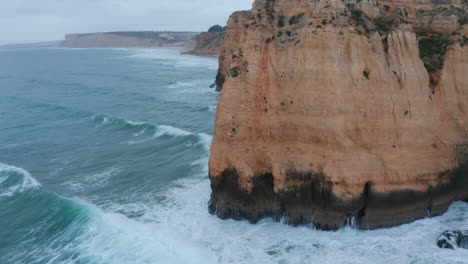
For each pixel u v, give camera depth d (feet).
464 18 87.04
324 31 77.82
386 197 75.87
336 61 76.79
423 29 89.56
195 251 72.49
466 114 82.99
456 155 81.61
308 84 78.02
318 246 72.84
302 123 78.43
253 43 85.56
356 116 77.05
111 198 99.14
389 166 75.77
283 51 82.23
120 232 81.41
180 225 82.89
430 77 83.76
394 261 67.15
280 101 81.20
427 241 72.13
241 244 74.69
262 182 82.23
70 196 101.86
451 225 76.89
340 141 75.72
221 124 84.02
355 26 80.23
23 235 86.84
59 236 84.84
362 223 76.54
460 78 83.61
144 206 93.04
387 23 85.40
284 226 80.23
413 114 78.33
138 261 71.51
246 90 84.07
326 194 76.23
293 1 84.48
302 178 77.82
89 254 75.56
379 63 79.15
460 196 83.92
